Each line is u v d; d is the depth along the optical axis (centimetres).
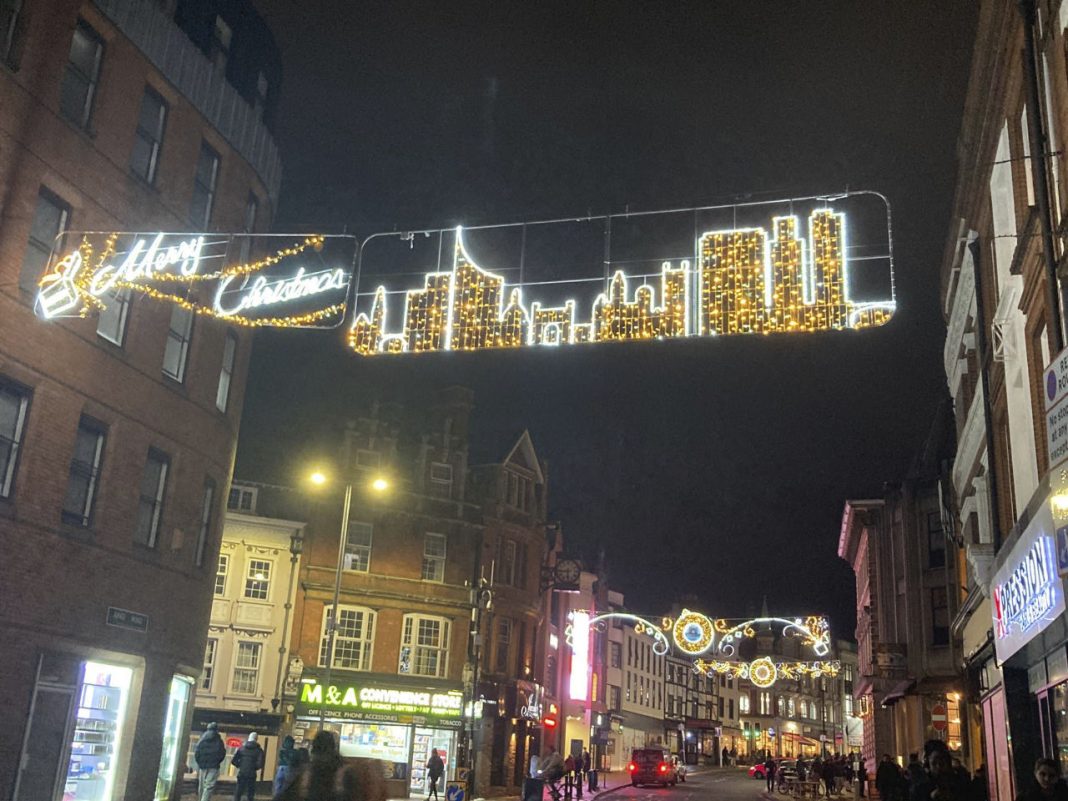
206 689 3675
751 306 1247
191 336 2381
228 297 2502
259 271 2653
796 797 4550
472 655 4216
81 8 2039
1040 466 1555
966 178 2030
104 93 2091
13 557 1806
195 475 2373
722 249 1273
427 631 4225
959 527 2906
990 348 1994
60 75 1970
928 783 1498
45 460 1894
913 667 4056
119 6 2136
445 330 1396
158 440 2239
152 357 2225
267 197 2720
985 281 2019
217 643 3731
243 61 2656
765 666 4644
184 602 2333
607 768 7081
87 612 1988
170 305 2305
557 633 5897
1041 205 1365
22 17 1892
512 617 4694
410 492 4331
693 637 4234
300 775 749
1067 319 1274
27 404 1877
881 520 4772
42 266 1934
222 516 2525
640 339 1304
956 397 2736
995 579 1895
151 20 2239
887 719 4759
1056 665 1582
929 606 4059
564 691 5809
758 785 6328
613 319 1323
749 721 11438
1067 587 1127
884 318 1204
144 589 2172
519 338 1365
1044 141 1395
